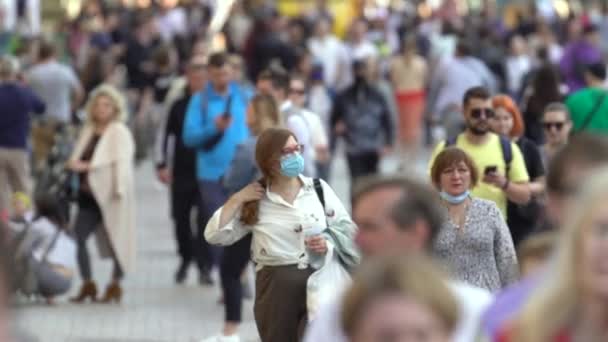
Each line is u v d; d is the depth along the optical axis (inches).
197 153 1228.5
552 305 399.9
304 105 1343.5
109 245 1213.7
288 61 2215.8
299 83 1207.6
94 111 1215.6
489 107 925.2
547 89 1248.8
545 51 1861.5
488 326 433.1
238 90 1205.7
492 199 919.7
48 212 1196.5
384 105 1598.2
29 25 2679.6
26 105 1492.4
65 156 1450.5
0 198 442.0
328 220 791.1
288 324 792.3
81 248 1213.1
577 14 3063.5
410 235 452.1
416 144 2117.4
